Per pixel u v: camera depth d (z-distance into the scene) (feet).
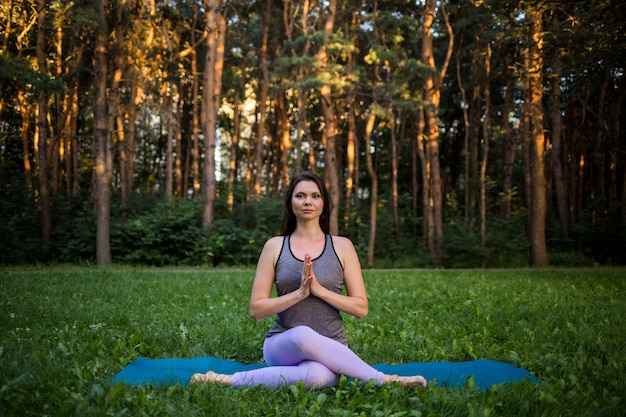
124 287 33.81
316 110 98.53
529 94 66.44
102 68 61.52
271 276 12.53
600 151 73.31
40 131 64.13
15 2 62.18
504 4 45.80
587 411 10.00
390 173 112.47
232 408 10.28
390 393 11.11
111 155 63.82
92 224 65.05
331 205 13.05
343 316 21.79
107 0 61.77
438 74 64.85
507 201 87.92
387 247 74.13
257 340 17.35
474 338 17.87
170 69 80.59
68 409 9.78
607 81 74.69
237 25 96.43
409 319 21.70
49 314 21.66
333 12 66.64
